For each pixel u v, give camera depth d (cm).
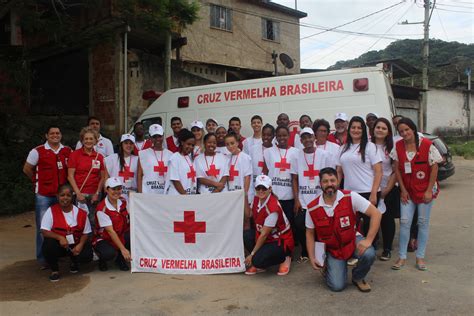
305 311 397
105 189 530
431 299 414
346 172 539
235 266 510
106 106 1326
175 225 521
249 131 817
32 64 1452
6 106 1082
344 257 440
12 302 433
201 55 1908
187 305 419
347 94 733
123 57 1304
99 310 411
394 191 550
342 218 436
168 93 930
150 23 1198
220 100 855
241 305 416
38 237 551
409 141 498
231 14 2038
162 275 513
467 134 2877
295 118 771
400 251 508
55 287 476
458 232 665
